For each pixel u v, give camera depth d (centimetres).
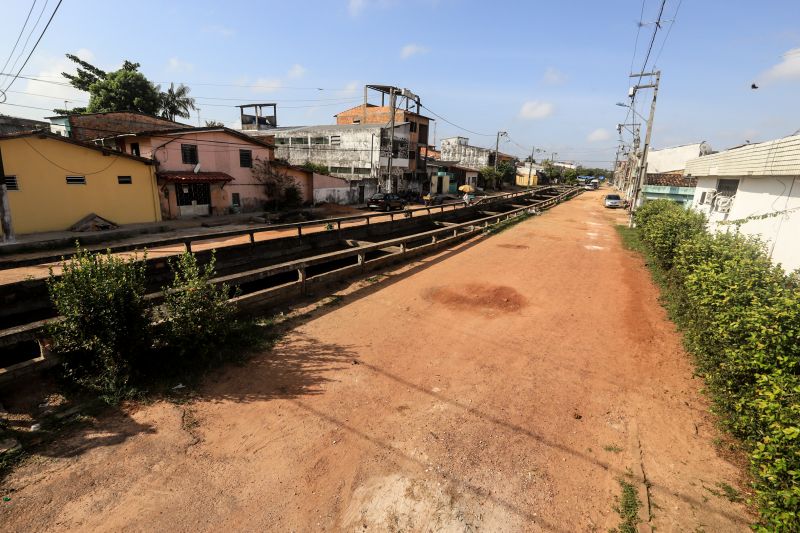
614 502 353
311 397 488
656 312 848
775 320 419
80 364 479
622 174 6612
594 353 645
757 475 353
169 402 460
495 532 320
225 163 2414
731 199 1147
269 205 2656
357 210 2936
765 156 848
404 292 904
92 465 364
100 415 429
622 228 2175
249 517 323
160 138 2109
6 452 363
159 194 2141
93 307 450
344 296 855
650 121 2200
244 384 508
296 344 625
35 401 437
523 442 426
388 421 450
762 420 372
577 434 443
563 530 325
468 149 6719
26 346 559
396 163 3834
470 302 864
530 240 1659
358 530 317
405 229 1672
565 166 12988
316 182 3020
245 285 947
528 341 682
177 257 817
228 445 400
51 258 684
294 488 354
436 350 632
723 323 498
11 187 1645
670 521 334
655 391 536
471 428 445
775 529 282
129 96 3500
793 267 760
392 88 3147
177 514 322
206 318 538
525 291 960
